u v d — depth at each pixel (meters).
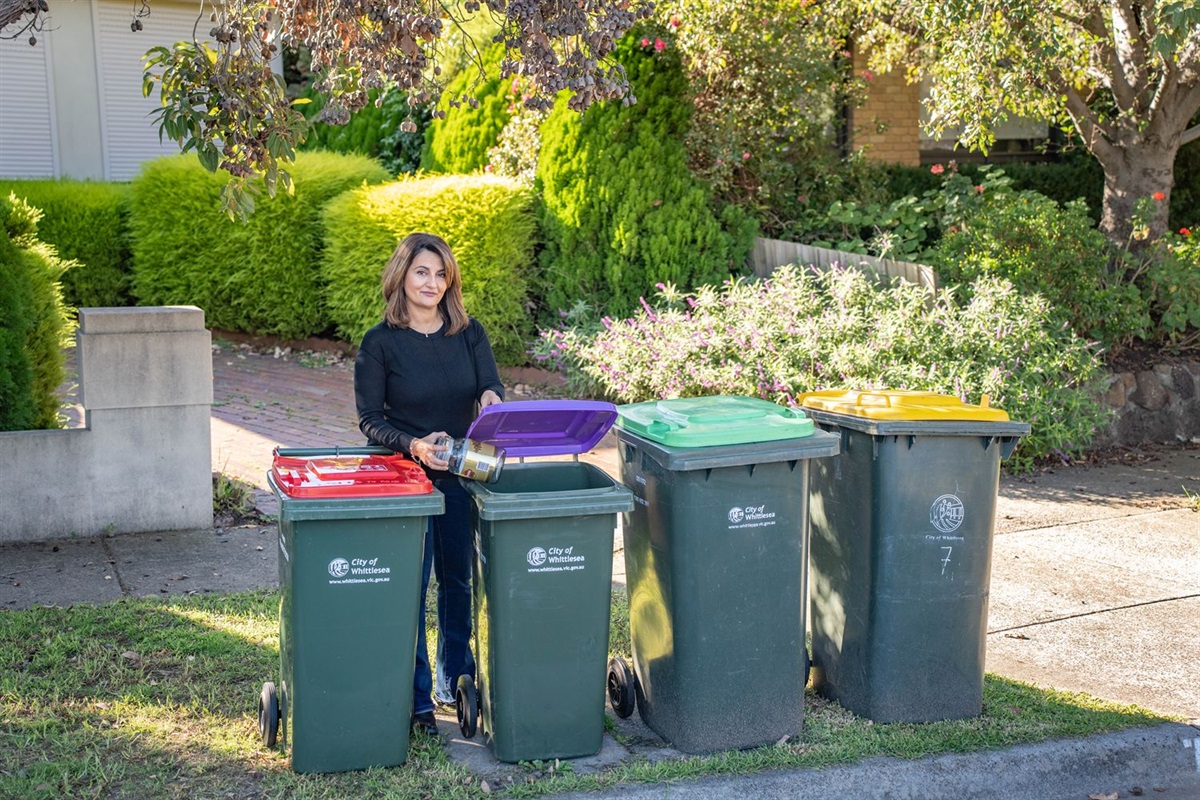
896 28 11.48
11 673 4.68
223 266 12.53
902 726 4.49
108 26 15.64
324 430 9.28
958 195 11.27
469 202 10.82
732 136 11.60
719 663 4.21
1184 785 4.43
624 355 9.46
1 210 7.41
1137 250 10.76
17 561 6.24
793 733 4.37
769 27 11.47
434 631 5.27
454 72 12.52
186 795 3.83
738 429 4.17
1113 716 4.60
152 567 6.20
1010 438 4.50
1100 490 8.34
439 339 4.40
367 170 12.82
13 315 6.86
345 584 3.88
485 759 4.17
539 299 11.62
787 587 4.27
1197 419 10.27
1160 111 10.41
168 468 6.82
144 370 6.68
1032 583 6.36
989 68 8.84
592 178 10.92
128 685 4.64
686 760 4.16
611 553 4.09
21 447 6.49
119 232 13.20
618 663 4.61
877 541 4.46
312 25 4.52
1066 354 8.95
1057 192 14.05
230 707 4.49
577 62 4.12
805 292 9.66
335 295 11.85
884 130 13.45
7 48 15.12
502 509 3.90
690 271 10.77
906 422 4.35
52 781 3.84
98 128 15.77
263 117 4.75
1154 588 6.28
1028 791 4.26
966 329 8.91
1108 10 10.33
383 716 4.00
